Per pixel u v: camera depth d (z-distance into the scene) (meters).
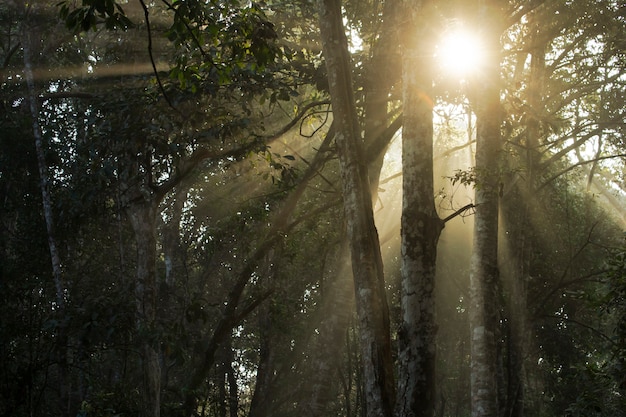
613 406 16.45
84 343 13.70
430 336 8.91
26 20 17.45
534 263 26.59
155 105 13.65
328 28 9.54
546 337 29.25
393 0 15.52
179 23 9.80
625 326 13.06
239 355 29.33
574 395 28.83
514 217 23.95
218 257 25.81
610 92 21.73
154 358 13.91
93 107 14.34
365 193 8.98
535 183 25.52
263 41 10.66
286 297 20.25
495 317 13.62
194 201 27.47
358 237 8.80
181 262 26.84
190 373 20.39
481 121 14.08
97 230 20.30
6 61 19.39
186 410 15.85
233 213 17.70
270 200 17.64
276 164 15.54
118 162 13.95
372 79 15.55
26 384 15.35
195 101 13.77
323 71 14.84
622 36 20.30
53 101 19.33
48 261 18.67
